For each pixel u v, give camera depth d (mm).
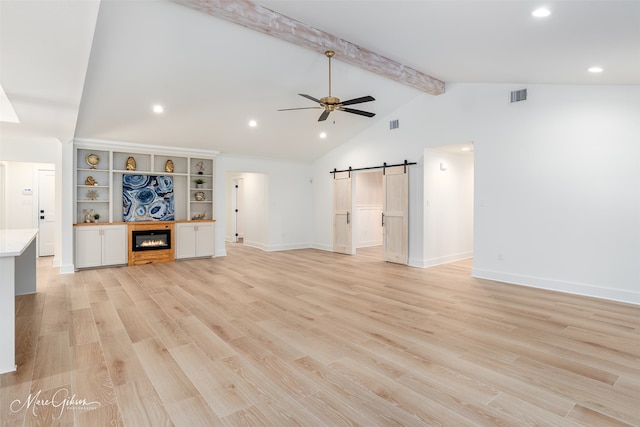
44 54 2631
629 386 2229
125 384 2234
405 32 3496
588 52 3078
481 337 3027
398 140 6609
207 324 3332
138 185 6719
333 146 8086
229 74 4668
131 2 3246
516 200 4965
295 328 3234
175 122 5832
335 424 1840
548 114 4648
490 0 2414
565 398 2088
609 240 4215
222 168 7656
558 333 3119
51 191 7590
